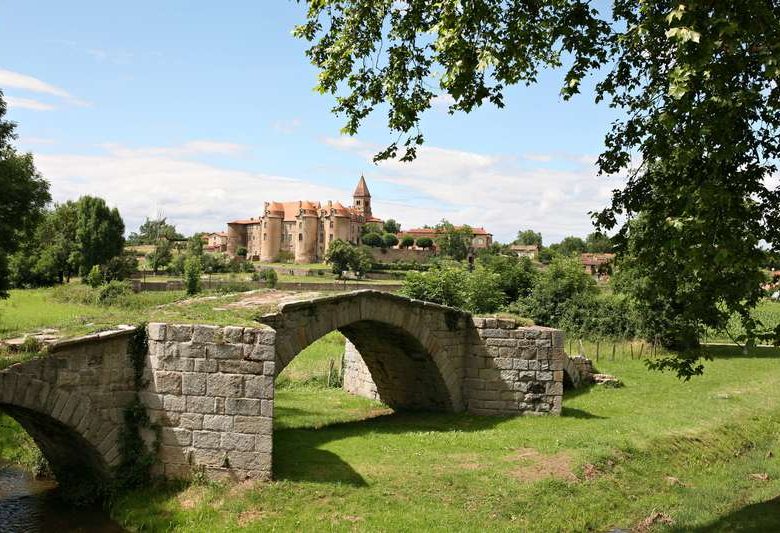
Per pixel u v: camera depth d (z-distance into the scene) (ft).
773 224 36.04
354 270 332.19
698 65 27.27
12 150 109.19
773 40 28.07
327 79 42.70
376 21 41.73
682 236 32.01
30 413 41.19
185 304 56.85
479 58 32.94
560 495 47.26
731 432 66.90
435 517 42.29
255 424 44.29
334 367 97.60
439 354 69.67
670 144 33.60
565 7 37.32
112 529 40.78
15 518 42.42
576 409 75.15
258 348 44.55
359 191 567.18
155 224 486.79
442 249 456.04
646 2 30.71
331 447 54.60
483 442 57.67
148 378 45.03
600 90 39.63
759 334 36.01
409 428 64.28
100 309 149.28
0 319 115.14
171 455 44.57
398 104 41.24
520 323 74.02
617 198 40.70
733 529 40.68
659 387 90.22
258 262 433.48
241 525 39.73
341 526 40.01
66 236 276.62
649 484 52.24
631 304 120.88
